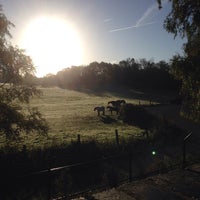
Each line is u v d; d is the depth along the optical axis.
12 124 21.12
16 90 21.22
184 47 16.97
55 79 158.38
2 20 20.78
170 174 9.84
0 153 21.19
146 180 9.26
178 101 61.09
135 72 153.50
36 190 16.34
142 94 113.88
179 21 16.36
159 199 7.79
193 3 15.88
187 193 8.23
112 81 156.25
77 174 21.27
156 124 36.06
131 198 7.83
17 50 21.39
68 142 25.67
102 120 44.25
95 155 24.33
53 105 66.69
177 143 29.30
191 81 16.81
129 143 27.59
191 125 36.62
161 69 143.25
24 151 21.70
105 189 9.09
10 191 16.52
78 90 125.94
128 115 42.66
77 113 51.69
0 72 21.08
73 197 8.45
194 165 10.95
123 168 22.11
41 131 21.98
